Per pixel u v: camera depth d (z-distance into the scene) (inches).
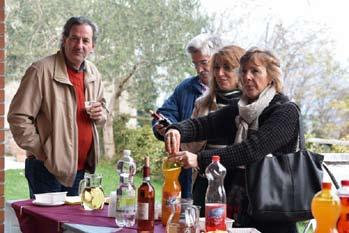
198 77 146.7
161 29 326.0
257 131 95.4
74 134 141.9
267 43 324.2
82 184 110.4
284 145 96.4
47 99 140.3
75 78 144.3
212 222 83.0
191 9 327.6
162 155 300.8
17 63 306.3
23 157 301.7
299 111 97.3
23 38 307.3
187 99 145.5
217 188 88.7
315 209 74.0
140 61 326.6
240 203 96.4
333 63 326.3
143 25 323.6
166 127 109.0
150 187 89.0
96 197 107.6
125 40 322.7
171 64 328.8
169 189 93.3
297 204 93.0
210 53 141.6
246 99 101.3
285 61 325.4
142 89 331.6
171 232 80.1
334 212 73.0
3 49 157.1
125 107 335.0
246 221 96.3
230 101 115.7
